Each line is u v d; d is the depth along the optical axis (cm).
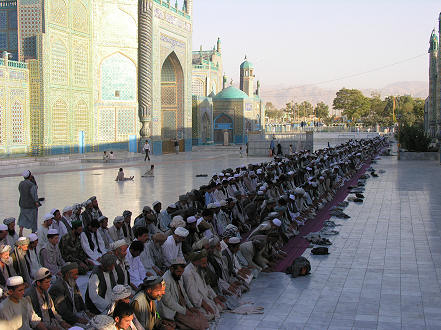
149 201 1326
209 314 556
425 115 5778
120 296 433
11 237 685
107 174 2002
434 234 957
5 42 2498
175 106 3488
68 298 500
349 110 9338
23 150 2331
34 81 2341
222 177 1166
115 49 2814
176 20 3262
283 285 673
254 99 4856
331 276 710
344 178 1780
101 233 742
